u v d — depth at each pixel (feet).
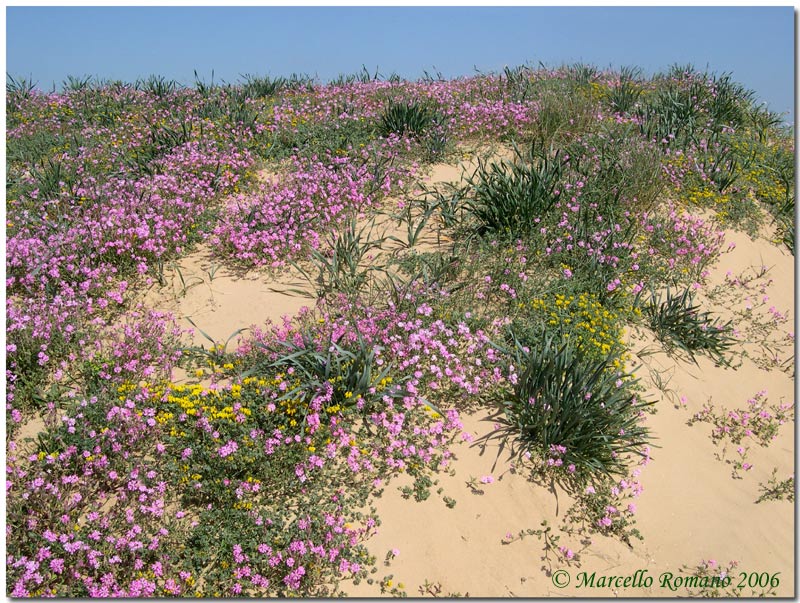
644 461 16.22
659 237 24.88
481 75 41.50
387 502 14.07
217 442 14.37
